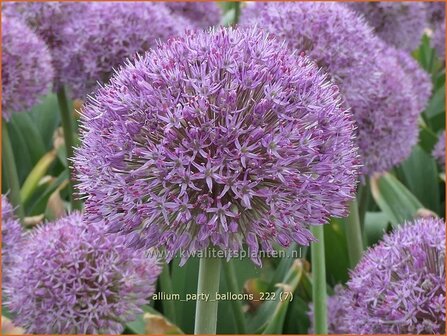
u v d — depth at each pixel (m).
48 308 0.37
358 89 0.41
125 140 0.26
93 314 0.37
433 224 0.36
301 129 0.26
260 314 0.49
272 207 0.25
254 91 0.27
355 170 0.29
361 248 0.46
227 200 0.26
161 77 0.27
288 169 0.26
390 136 0.50
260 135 0.25
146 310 0.44
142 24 0.51
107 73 0.51
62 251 0.37
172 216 0.26
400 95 0.50
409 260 0.35
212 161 0.25
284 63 0.27
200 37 0.28
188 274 0.48
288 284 0.44
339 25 0.41
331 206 0.27
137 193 0.26
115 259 0.37
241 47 0.28
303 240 0.27
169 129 0.25
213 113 0.26
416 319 0.33
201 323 0.27
